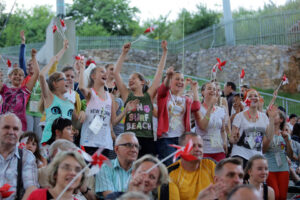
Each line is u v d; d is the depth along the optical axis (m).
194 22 31.31
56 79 7.29
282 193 8.14
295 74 22.86
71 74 8.04
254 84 23.17
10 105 8.14
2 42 34.53
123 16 33.72
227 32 25.86
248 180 6.55
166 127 7.42
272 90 22.72
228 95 10.72
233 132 8.06
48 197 5.02
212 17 31.12
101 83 7.51
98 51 25.36
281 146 8.29
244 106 9.76
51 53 15.50
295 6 25.14
